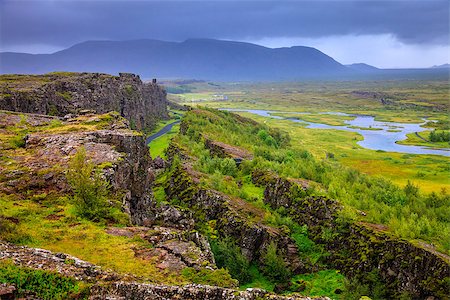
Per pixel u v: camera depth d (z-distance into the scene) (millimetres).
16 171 58688
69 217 48469
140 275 36500
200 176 106188
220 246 73062
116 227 48406
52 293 31031
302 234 84375
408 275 65562
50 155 65312
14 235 40875
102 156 63969
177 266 39844
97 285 32250
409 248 67562
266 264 74188
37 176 57875
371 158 185000
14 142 70500
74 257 36000
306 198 89938
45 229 44750
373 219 81375
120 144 71062
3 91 108750
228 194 96688
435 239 71938
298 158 137000
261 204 95062
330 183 98250
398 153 197750
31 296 30391
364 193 96062
